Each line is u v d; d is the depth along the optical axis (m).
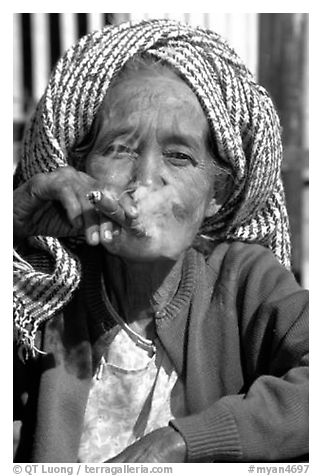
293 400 1.76
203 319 1.97
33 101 4.16
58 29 4.15
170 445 1.67
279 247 2.20
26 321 1.89
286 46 4.10
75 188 1.70
